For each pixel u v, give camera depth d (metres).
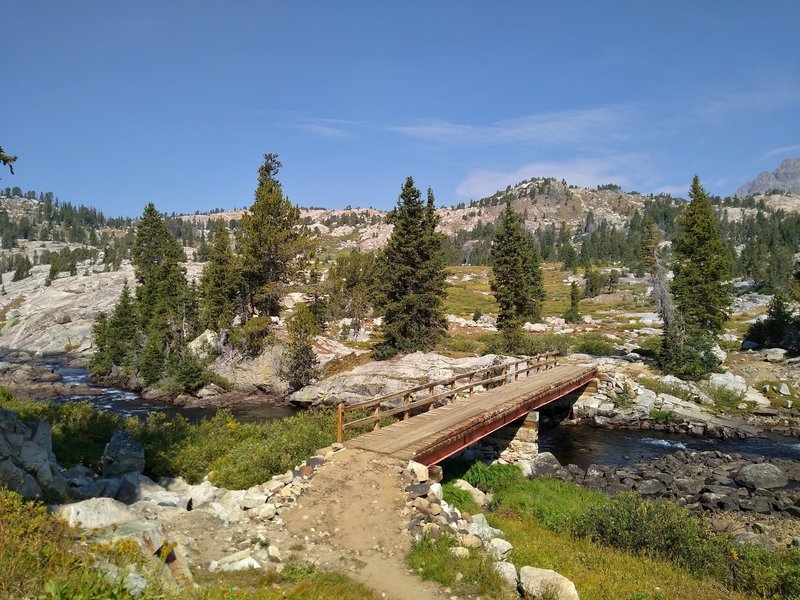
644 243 49.62
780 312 48.16
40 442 12.30
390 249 43.06
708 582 11.24
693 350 40.16
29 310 90.31
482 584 8.95
